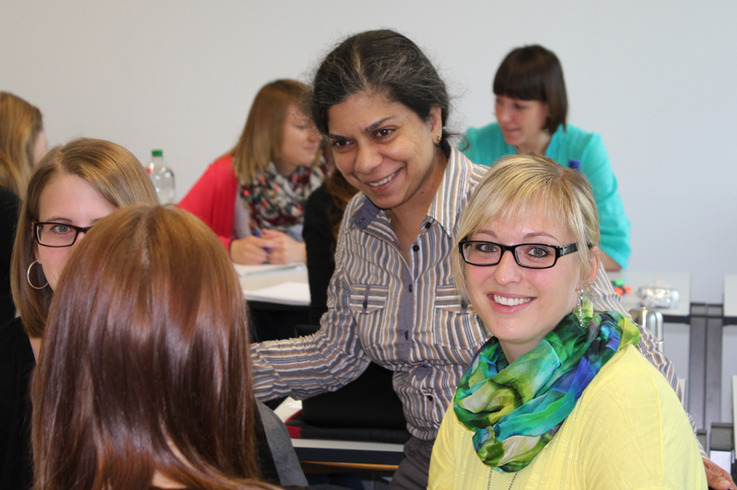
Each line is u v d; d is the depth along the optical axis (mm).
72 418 739
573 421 1055
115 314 728
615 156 3895
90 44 4457
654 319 2027
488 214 1115
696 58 3723
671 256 3898
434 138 1540
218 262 786
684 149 3809
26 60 4551
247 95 4344
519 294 1105
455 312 1524
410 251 1573
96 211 1357
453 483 1239
